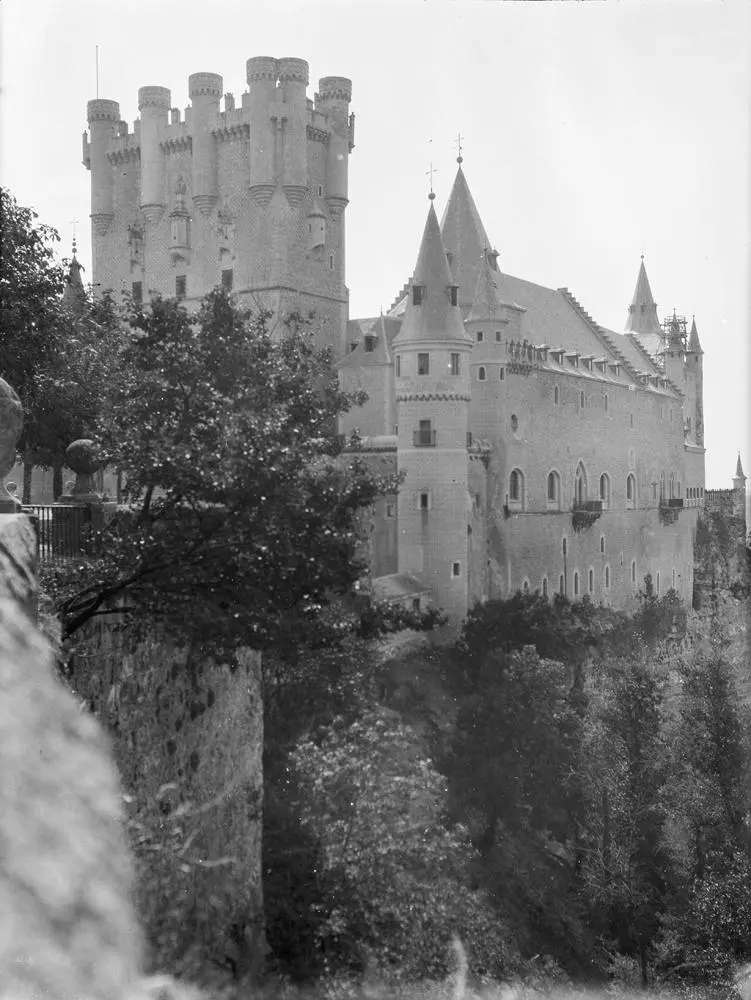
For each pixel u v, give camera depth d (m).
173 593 15.24
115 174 86.94
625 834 30.97
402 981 18.00
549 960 24.02
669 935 25.81
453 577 69.31
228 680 18.89
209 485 14.57
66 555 14.91
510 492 79.81
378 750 21.59
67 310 25.00
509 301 81.81
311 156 81.50
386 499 71.44
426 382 69.69
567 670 54.59
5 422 7.50
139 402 16.19
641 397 103.50
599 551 93.81
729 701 33.72
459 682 54.09
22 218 23.58
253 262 79.69
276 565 15.72
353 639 24.62
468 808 33.53
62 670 10.90
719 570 116.75
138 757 15.42
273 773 20.91
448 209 92.25
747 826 30.36
